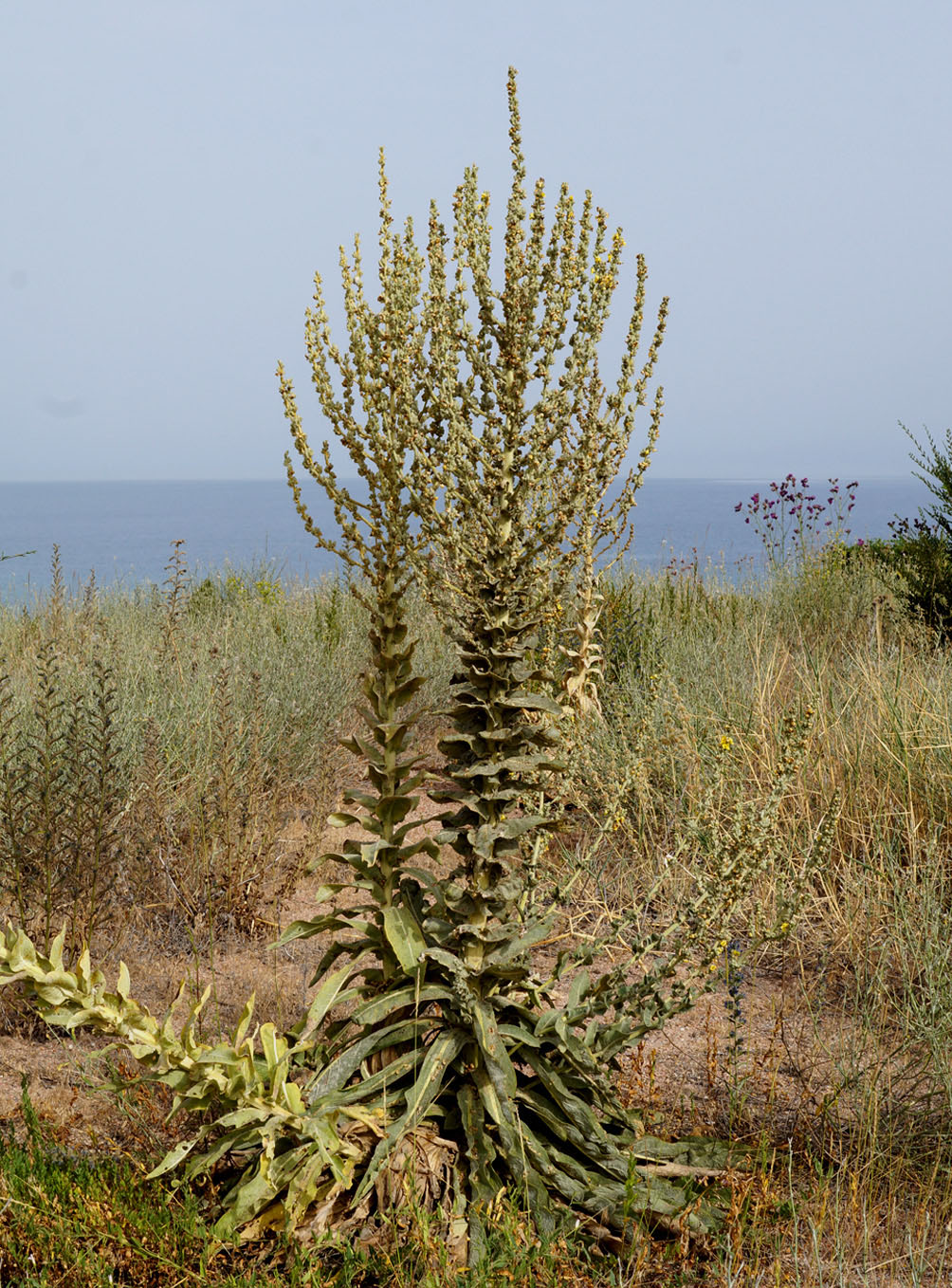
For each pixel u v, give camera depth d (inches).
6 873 154.1
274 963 141.8
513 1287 85.4
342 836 213.8
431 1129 100.1
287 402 104.4
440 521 99.0
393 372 101.2
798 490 437.7
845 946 156.7
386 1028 101.6
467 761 103.9
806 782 199.5
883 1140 111.1
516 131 93.2
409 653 107.3
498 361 98.9
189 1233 90.7
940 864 168.7
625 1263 94.9
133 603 394.6
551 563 101.8
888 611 339.3
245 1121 92.0
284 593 432.1
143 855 174.9
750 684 252.1
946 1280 92.0
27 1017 140.2
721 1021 142.9
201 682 248.5
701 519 4598.9
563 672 229.6
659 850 184.4
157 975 153.9
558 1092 98.2
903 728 206.8
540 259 95.3
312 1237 93.0
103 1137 112.7
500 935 102.6
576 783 183.3
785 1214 99.1
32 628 336.8
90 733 195.2
